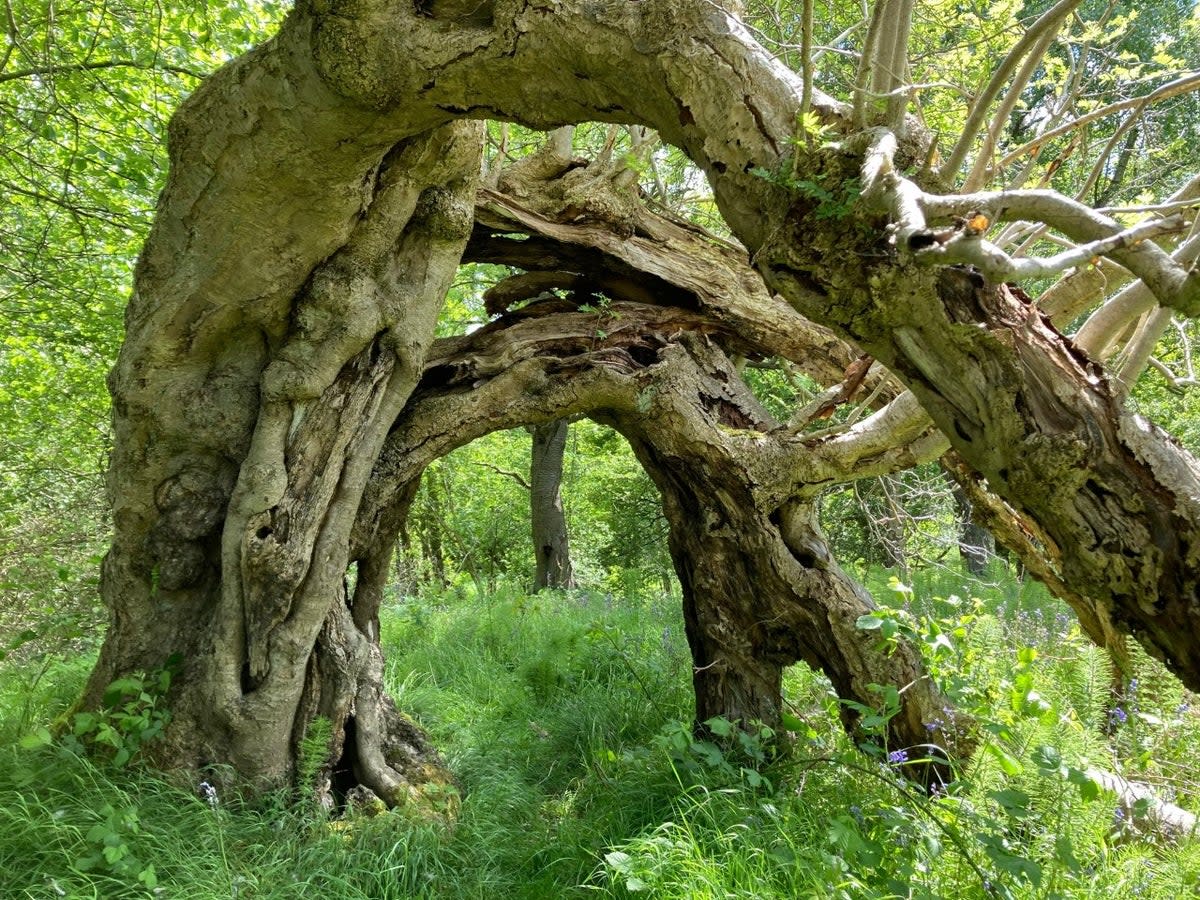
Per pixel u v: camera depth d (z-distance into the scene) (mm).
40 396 7879
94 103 6316
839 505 9688
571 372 4531
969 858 2764
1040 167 5312
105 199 6496
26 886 2828
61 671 5684
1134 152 5340
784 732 4586
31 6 5793
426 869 3434
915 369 2260
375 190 3570
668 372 4582
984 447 2223
